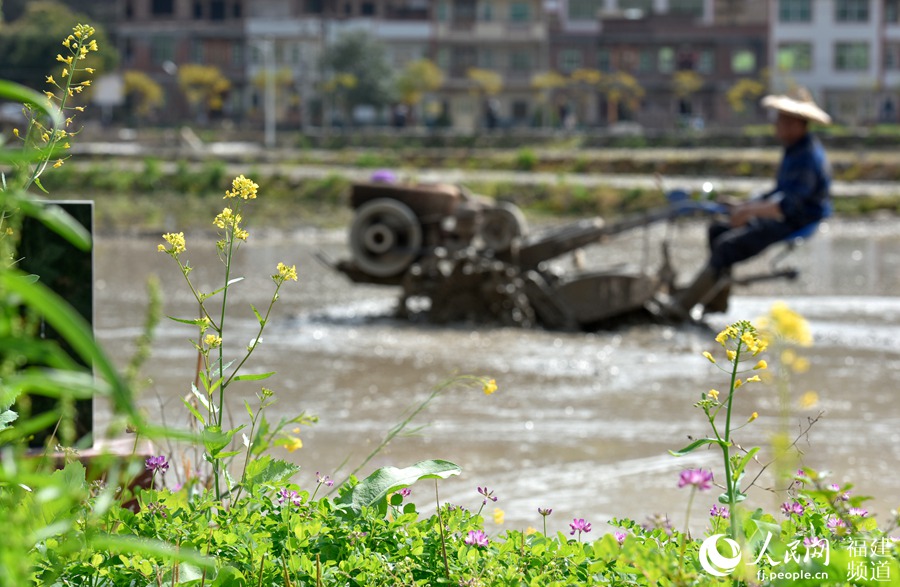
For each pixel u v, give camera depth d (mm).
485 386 4062
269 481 3713
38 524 2887
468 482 7066
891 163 47625
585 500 6652
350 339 13742
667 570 2693
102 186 42000
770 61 91625
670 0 94938
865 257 26672
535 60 93062
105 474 4020
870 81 90188
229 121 91438
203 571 3010
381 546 3396
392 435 4023
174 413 8492
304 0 96750
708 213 14461
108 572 3014
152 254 27672
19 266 4660
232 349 13031
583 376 11219
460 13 92625
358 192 15078
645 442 8258
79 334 1486
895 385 10695
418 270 14922
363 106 85688
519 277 14703
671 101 92375
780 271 14570
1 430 2955
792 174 14055
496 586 3129
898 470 7312
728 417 2957
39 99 1782
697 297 14656
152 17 95625
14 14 105062
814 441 8234
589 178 47875
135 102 86688
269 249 29734
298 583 3107
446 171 52469
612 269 14641
